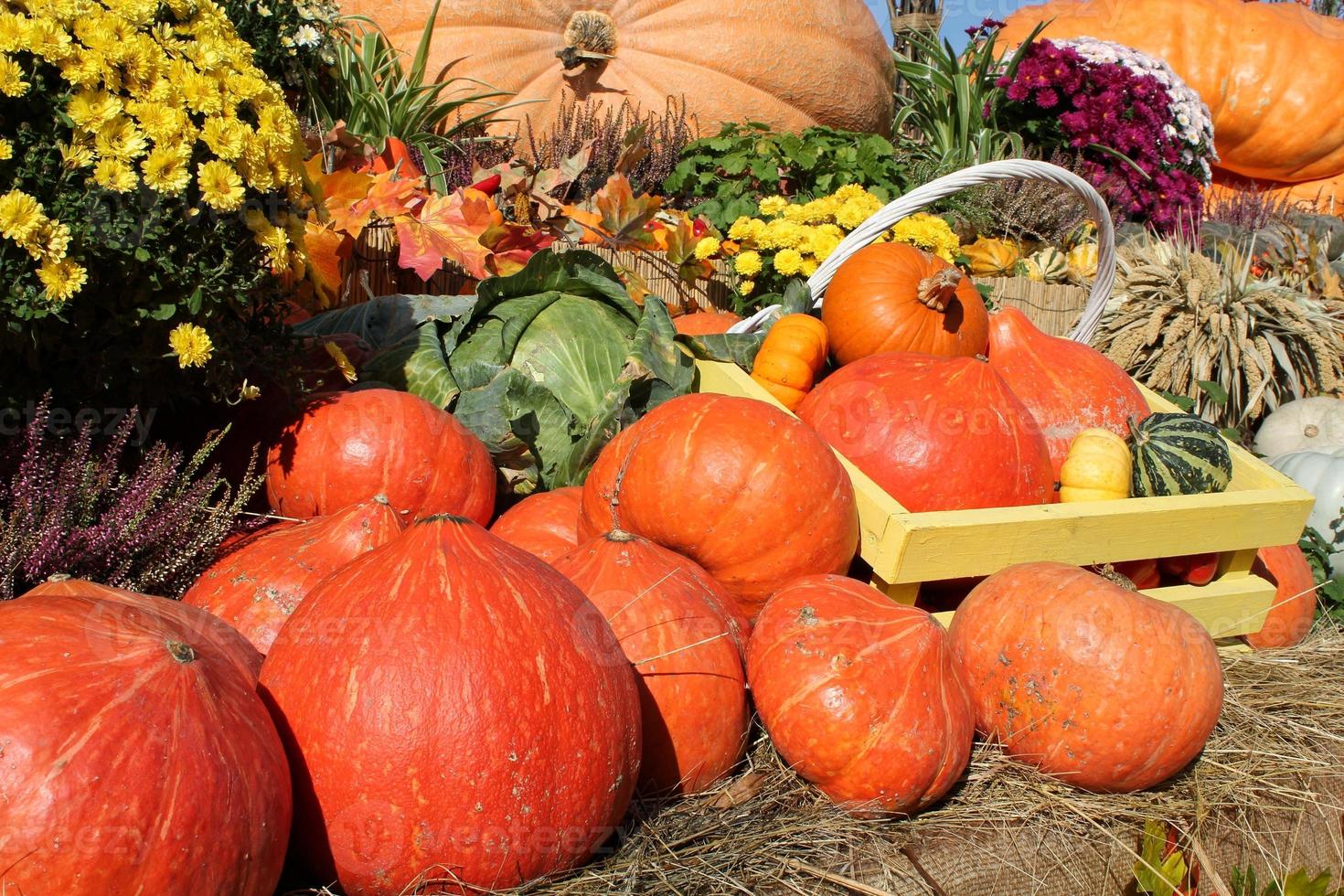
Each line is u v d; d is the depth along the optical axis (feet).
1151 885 7.79
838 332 12.13
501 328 11.02
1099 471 10.30
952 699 7.27
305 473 8.87
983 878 7.11
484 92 22.65
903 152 27.96
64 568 7.21
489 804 5.26
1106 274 13.32
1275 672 10.69
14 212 6.50
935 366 10.05
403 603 5.40
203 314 7.67
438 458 9.14
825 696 7.02
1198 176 28.55
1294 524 10.64
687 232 15.85
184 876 4.59
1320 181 36.70
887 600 7.63
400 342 10.77
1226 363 18.43
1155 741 7.77
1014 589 8.29
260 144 7.84
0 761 4.36
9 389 7.40
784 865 6.58
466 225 12.83
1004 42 33.88
